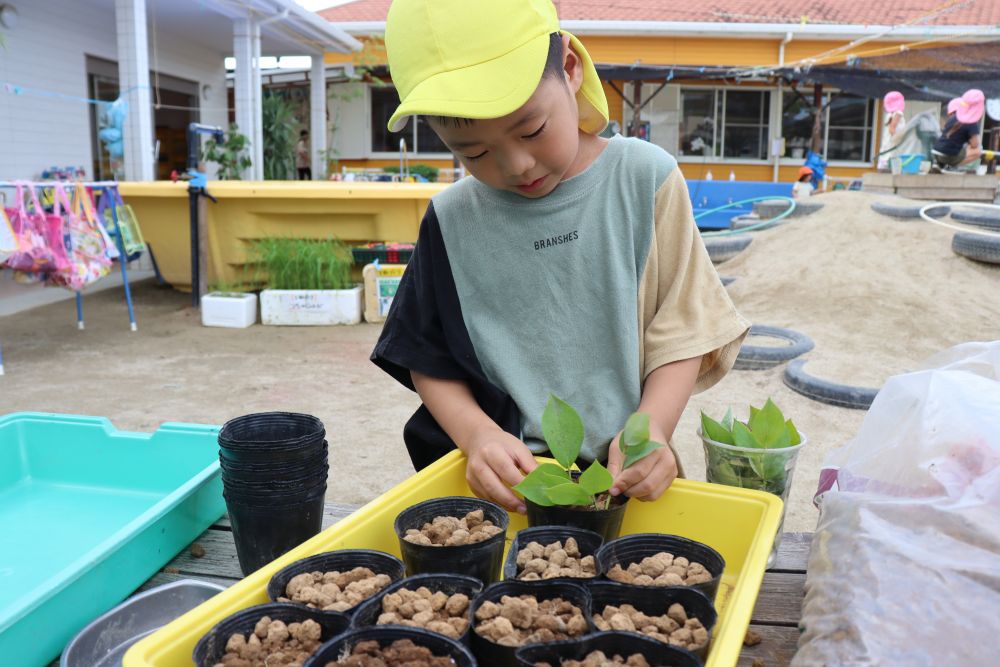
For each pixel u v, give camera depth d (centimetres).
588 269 125
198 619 80
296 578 91
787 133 1229
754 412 127
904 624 81
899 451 107
